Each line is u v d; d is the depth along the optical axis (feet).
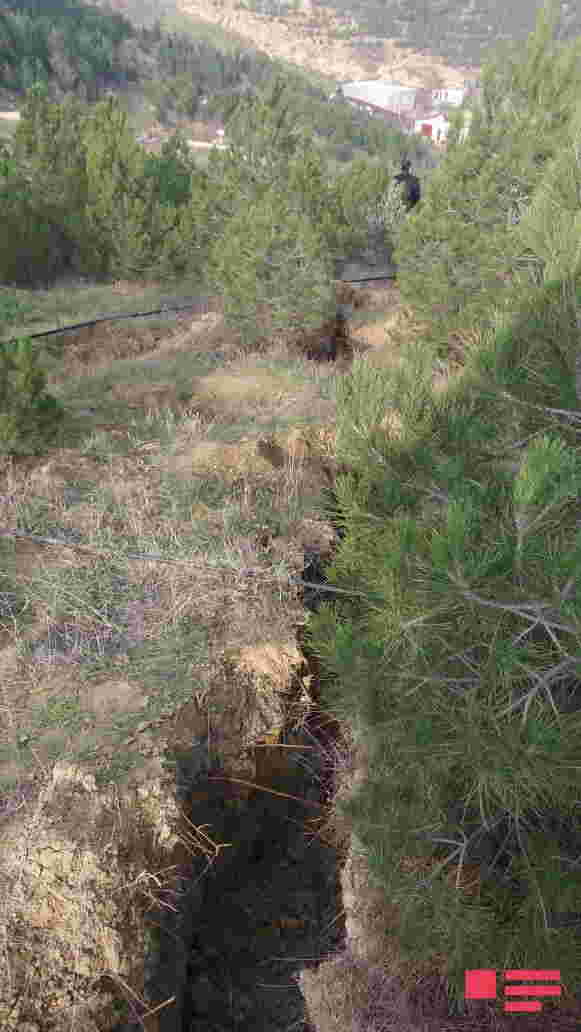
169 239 48.21
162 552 18.19
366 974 11.76
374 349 34.12
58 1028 10.12
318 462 23.70
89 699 14.49
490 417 12.17
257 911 14.70
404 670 10.73
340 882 14.88
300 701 16.19
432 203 28.19
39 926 10.89
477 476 11.84
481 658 10.39
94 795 12.42
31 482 20.97
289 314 32.04
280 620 16.66
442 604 9.51
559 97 25.68
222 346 33.19
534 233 12.19
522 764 9.02
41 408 22.74
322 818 15.90
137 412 26.40
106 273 50.31
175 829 12.64
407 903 10.43
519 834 10.64
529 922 10.11
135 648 15.85
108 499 20.40
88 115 67.46
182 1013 12.70
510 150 26.00
